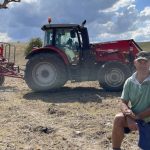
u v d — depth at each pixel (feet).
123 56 46.34
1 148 22.89
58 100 39.88
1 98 41.14
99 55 46.11
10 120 30.30
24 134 26.18
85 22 46.03
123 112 18.92
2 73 48.65
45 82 44.68
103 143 24.27
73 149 23.07
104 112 33.78
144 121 18.85
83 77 45.80
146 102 18.92
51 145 23.77
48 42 46.32
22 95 43.39
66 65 44.78
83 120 30.48
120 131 19.16
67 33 45.78
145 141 18.69
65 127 28.25
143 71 18.81
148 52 18.93
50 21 46.52
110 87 44.55
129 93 19.25
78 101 39.14
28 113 33.17
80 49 45.65
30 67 44.75
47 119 30.83
